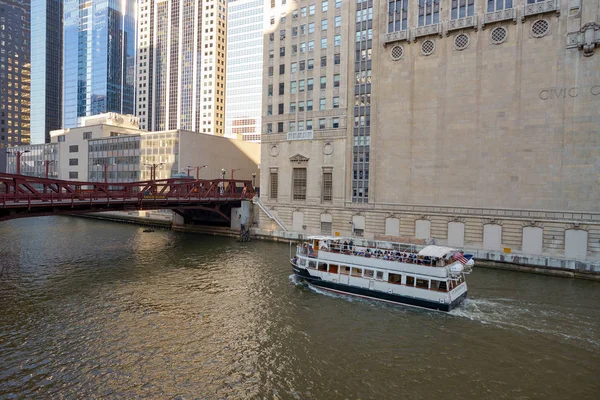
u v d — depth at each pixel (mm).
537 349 25516
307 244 40750
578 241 44188
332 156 62500
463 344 26234
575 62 44656
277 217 68562
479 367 23266
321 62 64188
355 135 60406
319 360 23938
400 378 22000
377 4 58156
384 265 34406
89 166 117250
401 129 55906
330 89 63031
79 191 49125
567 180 45219
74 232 75562
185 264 47875
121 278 40906
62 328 27734
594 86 43781
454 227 51656
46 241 63906
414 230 54594
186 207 63500
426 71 53938
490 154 49500
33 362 22891
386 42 56656
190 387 20750
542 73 46406
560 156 45531
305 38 66250
